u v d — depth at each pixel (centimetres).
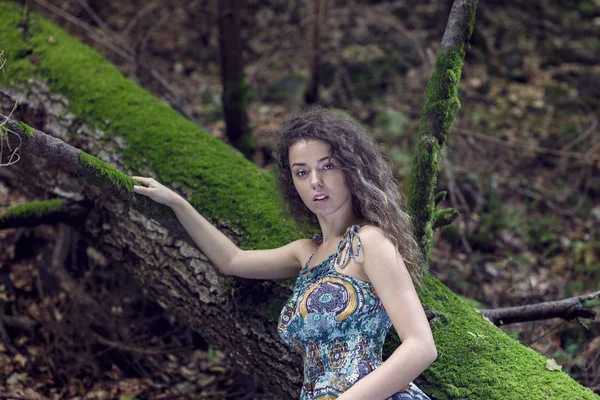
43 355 357
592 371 348
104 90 354
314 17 567
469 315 257
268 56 670
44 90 361
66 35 407
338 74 612
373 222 212
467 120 577
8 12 412
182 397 350
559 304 291
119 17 679
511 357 240
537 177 561
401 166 534
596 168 572
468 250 433
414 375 190
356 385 189
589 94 662
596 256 476
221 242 252
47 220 320
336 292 205
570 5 793
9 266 412
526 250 483
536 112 636
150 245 299
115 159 328
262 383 283
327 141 211
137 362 361
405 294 198
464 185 519
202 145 329
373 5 738
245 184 309
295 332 212
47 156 220
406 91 628
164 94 519
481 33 716
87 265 409
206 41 684
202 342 379
